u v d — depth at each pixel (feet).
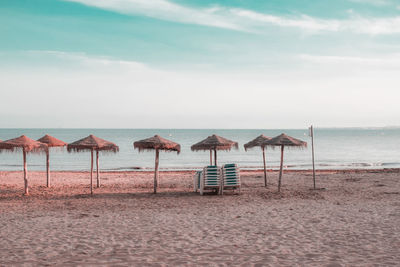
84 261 17.28
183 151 183.93
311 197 38.32
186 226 24.97
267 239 21.33
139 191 45.34
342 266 16.35
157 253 18.60
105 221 26.73
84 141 41.86
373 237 21.49
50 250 19.19
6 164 113.60
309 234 22.43
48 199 38.24
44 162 121.60
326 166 103.35
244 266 16.48
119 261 17.26
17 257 17.92
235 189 43.57
